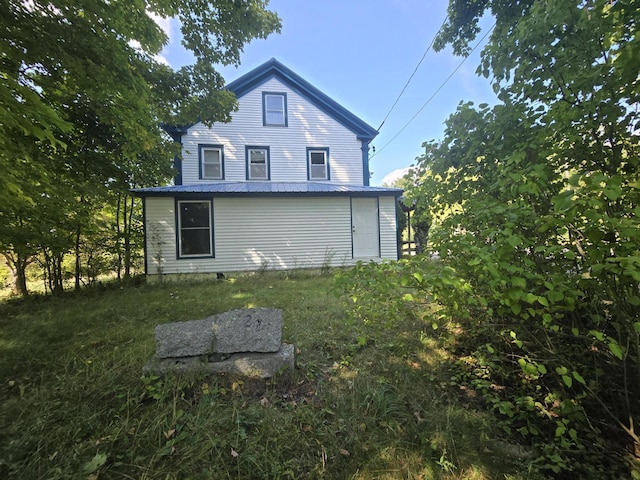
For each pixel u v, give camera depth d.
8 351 3.18
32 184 4.16
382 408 2.15
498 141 2.52
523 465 1.71
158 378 2.43
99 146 6.88
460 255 2.04
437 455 1.78
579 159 2.08
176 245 8.59
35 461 1.68
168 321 4.22
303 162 11.81
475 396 2.37
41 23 3.07
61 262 7.84
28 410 2.12
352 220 9.81
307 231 9.47
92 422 1.98
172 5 4.83
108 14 3.46
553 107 2.03
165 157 8.25
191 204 8.83
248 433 1.93
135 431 1.91
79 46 3.35
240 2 5.89
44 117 2.40
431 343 3.17
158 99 6.54
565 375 1.71
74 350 3.17
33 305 5.85
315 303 4.88
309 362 2.82
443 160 2.91
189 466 1.67
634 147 1.91
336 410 2.15
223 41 6.41
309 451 1.81
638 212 1.24
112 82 3.79
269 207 9.24
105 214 9.74
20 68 3.63
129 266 9.48
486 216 1.92
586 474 1.63
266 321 2.74
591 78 1.81
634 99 1.77
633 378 1.85
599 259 1.36
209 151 10.98
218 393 2.32
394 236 9.98
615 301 1.53
